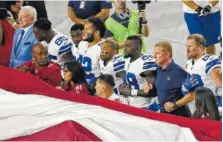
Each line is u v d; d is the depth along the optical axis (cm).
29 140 297
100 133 296
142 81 353
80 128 301
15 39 386
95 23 361
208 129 328
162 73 346
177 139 301
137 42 351
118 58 358
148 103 354
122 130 305
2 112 332
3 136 297
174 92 344
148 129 310
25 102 350
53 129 303
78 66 371
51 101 353
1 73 385
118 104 359
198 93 337
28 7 377
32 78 380
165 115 344
